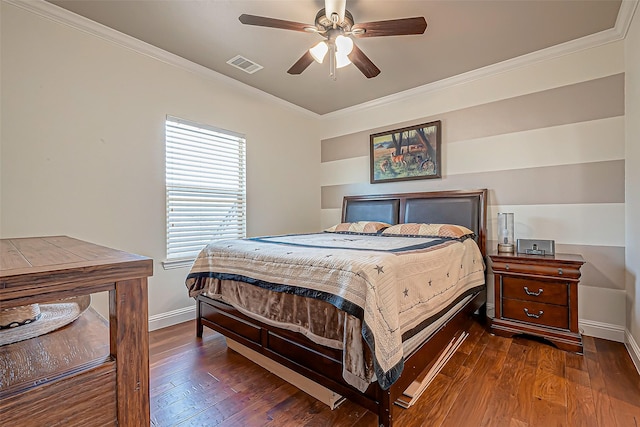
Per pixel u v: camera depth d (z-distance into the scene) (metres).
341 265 1.54
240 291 2.11
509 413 1.58
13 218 2.07
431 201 3.42
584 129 2.64
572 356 2.21
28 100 2.13
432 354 1.84
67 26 2.28
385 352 1.31
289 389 1.82
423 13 2.23
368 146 4.07
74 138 2.33
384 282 1.43
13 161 2.07
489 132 3.12
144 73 2.71
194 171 3.09
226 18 2.30
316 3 2.13
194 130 3.09
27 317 0.80
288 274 1.76
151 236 2.76
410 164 3.65
